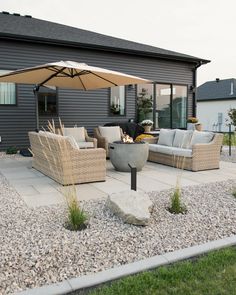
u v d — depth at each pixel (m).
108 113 10.70
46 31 9.98
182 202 3.99
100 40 10.71
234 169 6.55
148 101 11.55
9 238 2.83
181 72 12.22
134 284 2.07
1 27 9.04
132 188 3.80
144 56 11.05
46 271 2.27
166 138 7.42
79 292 2.03
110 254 2.56
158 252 2.61
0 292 2.00
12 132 8.98
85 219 3.17
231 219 3.43
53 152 5.07
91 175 5.10
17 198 4.20
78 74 6.48
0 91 8.77
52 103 9.58
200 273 2.22
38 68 5.55
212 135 6.52
